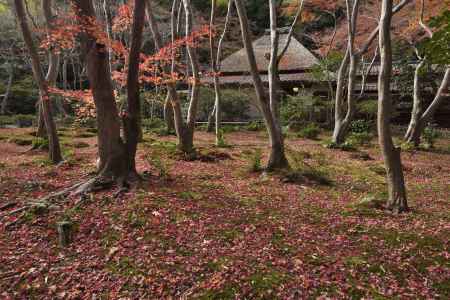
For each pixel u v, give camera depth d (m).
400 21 19.75
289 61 28.59
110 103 7.29
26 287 4.36
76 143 14.21
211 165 11.02
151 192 7.01
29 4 23.34
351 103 15.78
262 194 7.92
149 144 14.01
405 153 15.29
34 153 12.09
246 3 32.69
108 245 5.24
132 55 7.03
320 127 23.69
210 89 25.14
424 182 10.09
